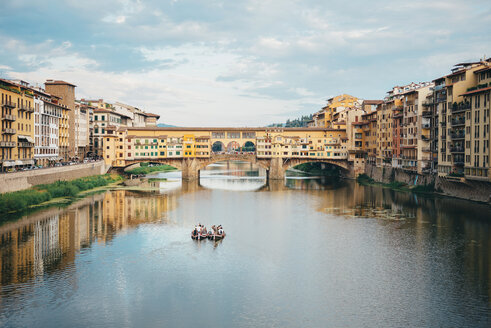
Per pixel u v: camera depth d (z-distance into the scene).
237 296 48.22
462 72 96.25
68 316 43.09
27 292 48.09
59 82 143.38
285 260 60.00
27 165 108.62
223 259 60.34
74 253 61.59
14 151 101.88
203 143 162.50
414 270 55.53
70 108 146.50
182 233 74.31
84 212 88.88
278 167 163.50
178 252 63.28
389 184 134.50
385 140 142.75
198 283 51.69
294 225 80.69
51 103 125.88
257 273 55.09
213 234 70.56
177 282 51.91
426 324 41.88
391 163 136.88
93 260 58.94
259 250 64.62
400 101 131.88
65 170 114.69
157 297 47.75
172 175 182.88
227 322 42.50
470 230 73.50
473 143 90.12
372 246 66.19
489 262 57.94
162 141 159.50
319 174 193.62
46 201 97.81
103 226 77.75
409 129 122.81
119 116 195.12
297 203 106.12
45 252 61.56
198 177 166.25
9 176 87.19
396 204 101.19
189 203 105.12
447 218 82.62
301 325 41.97
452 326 41.44
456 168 98.38
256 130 168.12
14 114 101.44
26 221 78.88
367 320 42.78
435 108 111.44
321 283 51.78
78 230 74.00
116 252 62.69
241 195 120.44
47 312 43.75
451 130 99.88
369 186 139.12
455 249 63.66
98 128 178.38
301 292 49.31
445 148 103.31
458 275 53.62
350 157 164.12
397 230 75.38
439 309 44.78
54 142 131.25
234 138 168.62
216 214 91.25
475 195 95.88
